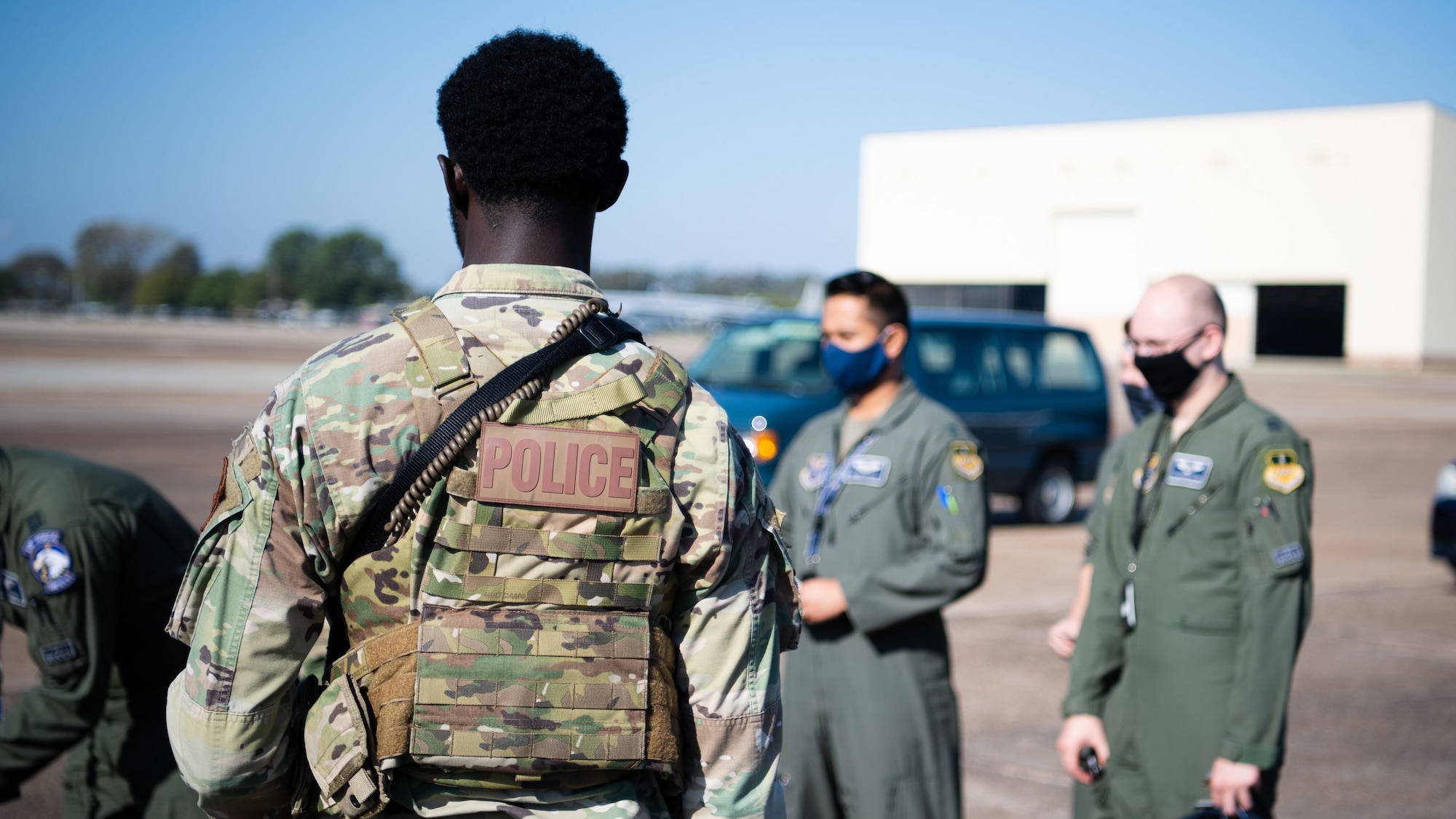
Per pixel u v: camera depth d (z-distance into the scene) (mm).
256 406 19828
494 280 1305
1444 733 4859
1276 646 2330
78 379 24031
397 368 1239
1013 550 9383
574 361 1279
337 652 1312
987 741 4715
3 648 5371
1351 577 8219
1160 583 2502
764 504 1375
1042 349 10836
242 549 1203
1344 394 30594
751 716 1316
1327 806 4066
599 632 1230
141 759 2412
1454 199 43688
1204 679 2428
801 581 2998
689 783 1310
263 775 1222
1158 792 2484
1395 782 4301
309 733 1233
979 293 48812
